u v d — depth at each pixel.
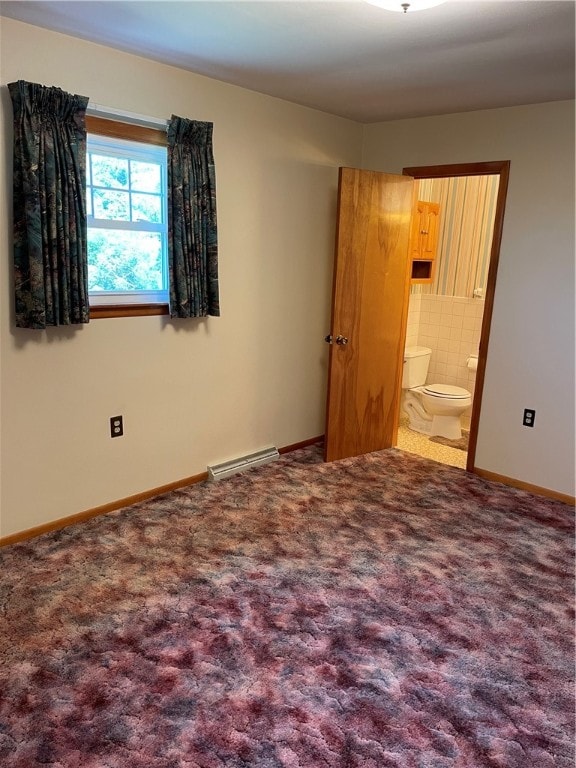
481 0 1.97
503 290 3.66
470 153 3.71
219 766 1.65
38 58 2.46
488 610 2.41
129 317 3.06
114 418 3.11
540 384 3.57
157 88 2.92
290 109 3.65
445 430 4.83
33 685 1.92
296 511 3.27
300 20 2.22
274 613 2.34
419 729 1.80
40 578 2.52
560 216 3.36
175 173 2.98
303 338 4.18
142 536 2.93
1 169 2.46
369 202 3.81
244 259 3.60
